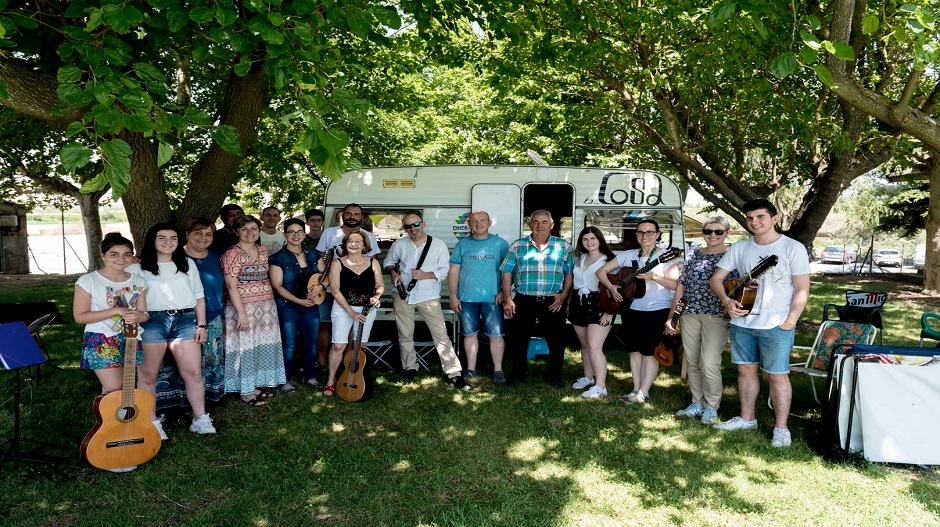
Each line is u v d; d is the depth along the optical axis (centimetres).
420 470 412
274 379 546
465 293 602
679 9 698
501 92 980
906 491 377
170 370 496
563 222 830
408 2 607
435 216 734
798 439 464
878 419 414
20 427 472
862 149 865
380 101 1240
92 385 586
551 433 476
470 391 582
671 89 901
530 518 349
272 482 390
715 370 493
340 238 646
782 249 437
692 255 498
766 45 703
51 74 449
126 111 342
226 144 347
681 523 344
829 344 536
